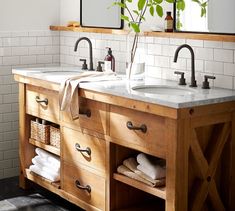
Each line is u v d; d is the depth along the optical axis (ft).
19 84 15.15
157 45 13.91
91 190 12.87
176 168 10.48
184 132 10.49
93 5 15.64
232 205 11.75
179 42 13.26
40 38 16.85
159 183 11.26
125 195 12.61
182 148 10.51
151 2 13.26
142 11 14.32
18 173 16.97
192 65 12.35
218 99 10.83
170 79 13.66
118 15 14.89
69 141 13.43
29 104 14.90
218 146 11.30
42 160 14.73
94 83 12.59
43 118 14.37
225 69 12.24
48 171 14.39
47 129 14.48
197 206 11.20
